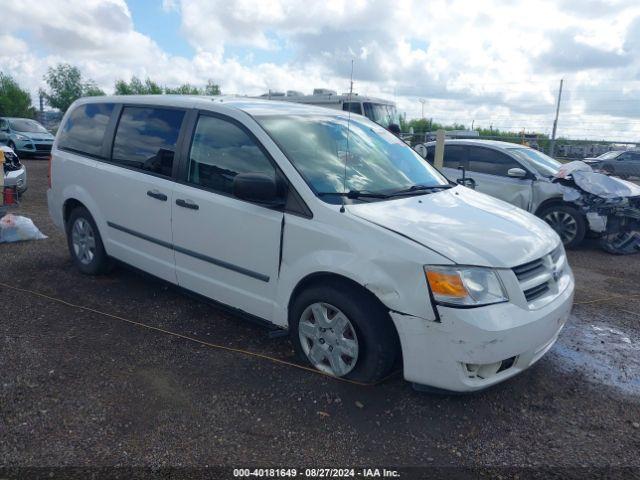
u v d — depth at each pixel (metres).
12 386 3.51
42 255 6.48
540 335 3.27
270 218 3.74
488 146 9.01
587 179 7.94
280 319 3.82
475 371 3.14
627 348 4.41
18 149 20.38
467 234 3.38
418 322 3.12
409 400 3.44
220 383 3.61
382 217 3.46
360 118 4.99
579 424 3.28
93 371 3.73
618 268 7.13
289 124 4.16
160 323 4.55
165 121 4.68
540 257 3.45
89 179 5.32
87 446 2.94
